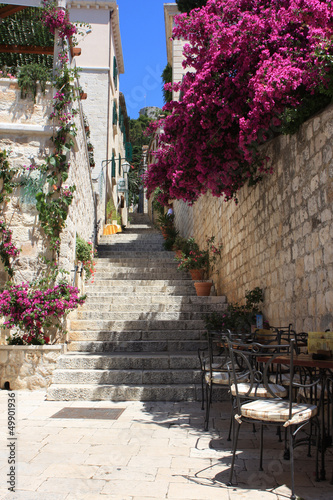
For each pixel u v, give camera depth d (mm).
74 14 16078
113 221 16734
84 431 4047
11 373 5934
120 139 21094
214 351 6680
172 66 14797
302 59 4203
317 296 4242
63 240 6402
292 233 4969
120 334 7043
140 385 5578
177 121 5898
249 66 4824
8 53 9203
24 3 6766
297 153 4785
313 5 3934
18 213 6402
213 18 5281
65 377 5703
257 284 6527
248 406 2930
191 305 8180
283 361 3102
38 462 3236
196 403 5254
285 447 3332
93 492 2709
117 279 9938
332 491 2719
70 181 6656
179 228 16875
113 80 17484
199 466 3166
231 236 8367
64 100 6488
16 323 6043
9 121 6488
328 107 4023
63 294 6176
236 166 5926
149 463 3225
